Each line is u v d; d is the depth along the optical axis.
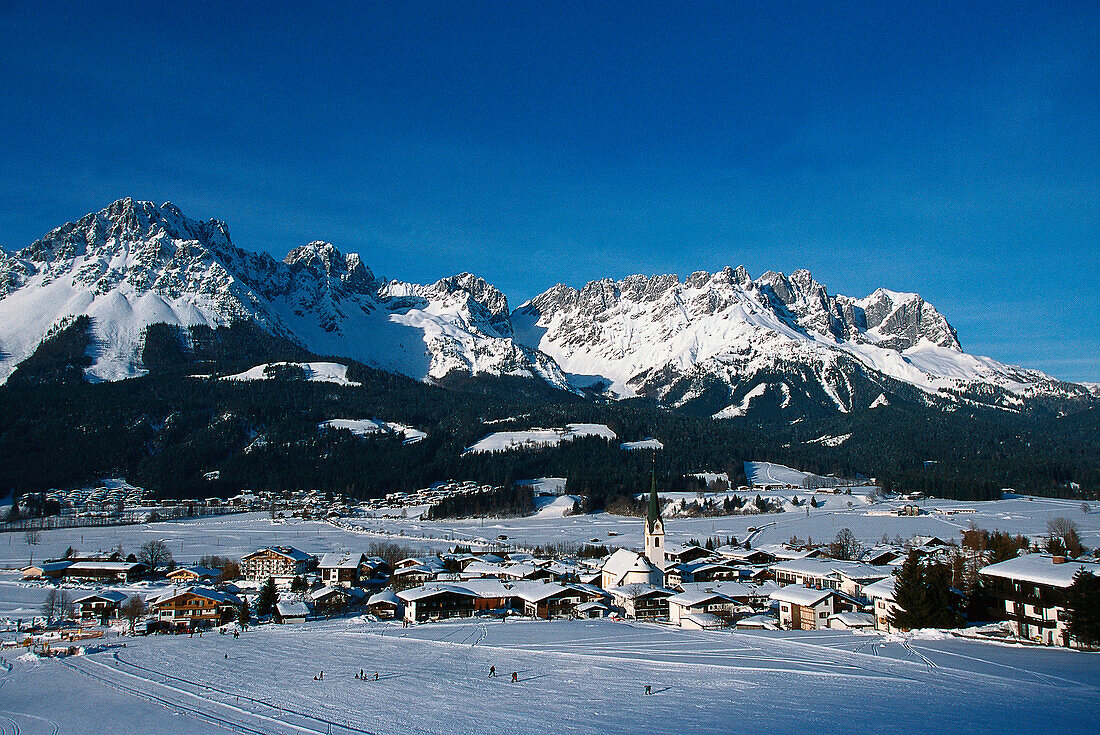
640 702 86.94
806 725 76.06
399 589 183.75
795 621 133.25
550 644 122.12
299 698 93.94
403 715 85.50
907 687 87.69
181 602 161.50
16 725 87.44
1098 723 73.69
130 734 82.56
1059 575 107.88
